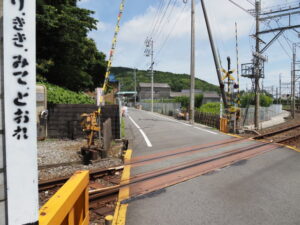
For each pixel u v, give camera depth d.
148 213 3.78
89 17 16.14
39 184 4.84
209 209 3.92
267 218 3.65
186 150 8.51
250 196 4.46
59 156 7.45
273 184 5.10
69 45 16.02
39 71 14.67
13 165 1.38
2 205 1.35
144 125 17.47
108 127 8.47
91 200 4.35
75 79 18.06
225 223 3.50
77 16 15.91
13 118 1.38
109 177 5.75
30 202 1.43
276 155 7.79
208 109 28.17
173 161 6.94
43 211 1.73
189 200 4.26
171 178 5.42
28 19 1.42
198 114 21.52
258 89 17.83
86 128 7.55
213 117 17.61
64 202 1.90
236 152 8.16
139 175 5.64
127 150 8.30
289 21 16.44
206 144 9.69
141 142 10.30
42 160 6.93
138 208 3.95
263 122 24.17
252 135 12.75
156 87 84.81
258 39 17.69
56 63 16.52
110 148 8.93
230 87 15.00
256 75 17.66
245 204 4.12
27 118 1.42
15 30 1.38
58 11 14.84
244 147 9.06
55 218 1.72
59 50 16.08
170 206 4.02
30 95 1.43
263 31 17.38
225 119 14.23
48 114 10.87
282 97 66.06
